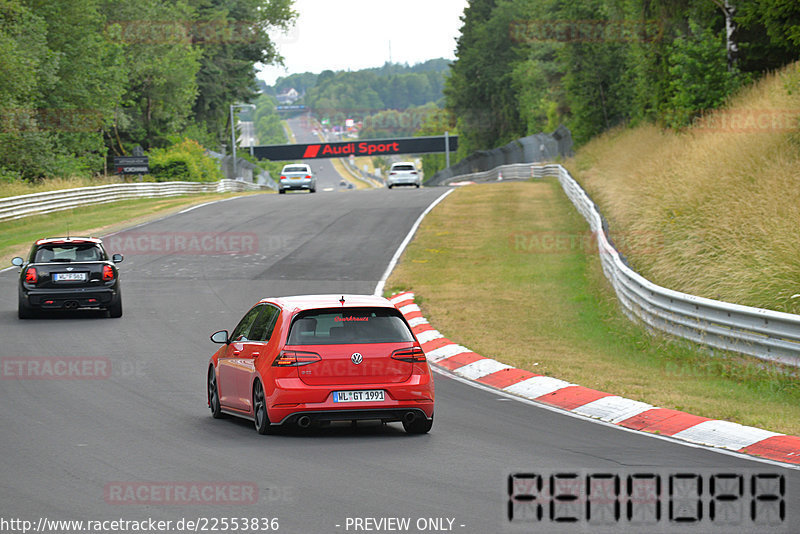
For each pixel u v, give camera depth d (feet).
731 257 148.25
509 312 165.58
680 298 127.75
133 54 630.33
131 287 199.72
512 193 386.73
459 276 205.87
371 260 231.09
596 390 101.76
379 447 76.64
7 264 233.96
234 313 167.84
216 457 72.28
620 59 493.36
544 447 76.48
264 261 233.35
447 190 422.00
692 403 93.56
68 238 164.76
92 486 62.75
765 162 183.21
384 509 56.85
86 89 535.19
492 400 100.94
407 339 82.58
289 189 492.95
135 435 81.15
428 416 82.12
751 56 287.28
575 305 171.42
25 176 455.22
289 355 79.56
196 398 100.89
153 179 535.60
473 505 57.82
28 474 66.23
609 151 371.15
